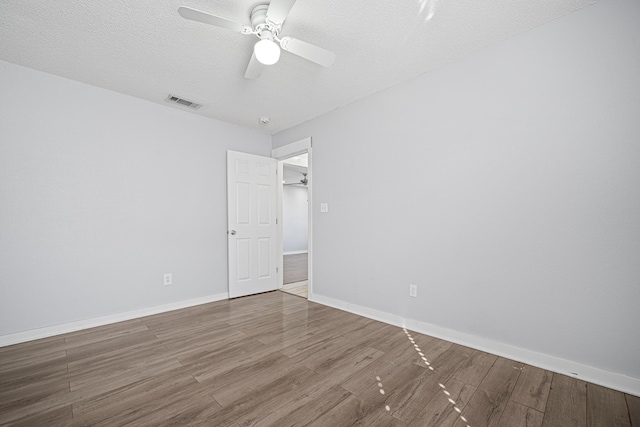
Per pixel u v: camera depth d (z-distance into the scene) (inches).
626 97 64.7
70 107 102.7
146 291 119.2
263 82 105.0
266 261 158.9
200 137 136.4
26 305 94.0
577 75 70.5
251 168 152.7
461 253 89.7
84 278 104.7
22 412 58.2
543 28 75.2
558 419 55.4
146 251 119.5
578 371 69.9
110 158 111.0
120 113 113.5
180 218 129.5
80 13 69.7
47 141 98.3
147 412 58.0
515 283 79.4
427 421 55.1
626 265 64.6
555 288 73.4
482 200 85.4
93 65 93.7
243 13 71.2
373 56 89.0
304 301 139.5
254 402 61.1
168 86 108.0
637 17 63.6
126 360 79.7
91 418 56.4
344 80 103.8
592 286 68.6
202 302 135.5
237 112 133.0
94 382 68.9
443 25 75.3
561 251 72.6
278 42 78.2
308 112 133.5
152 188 121.4
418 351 84.5
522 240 78.3
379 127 112.1
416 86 101.0
